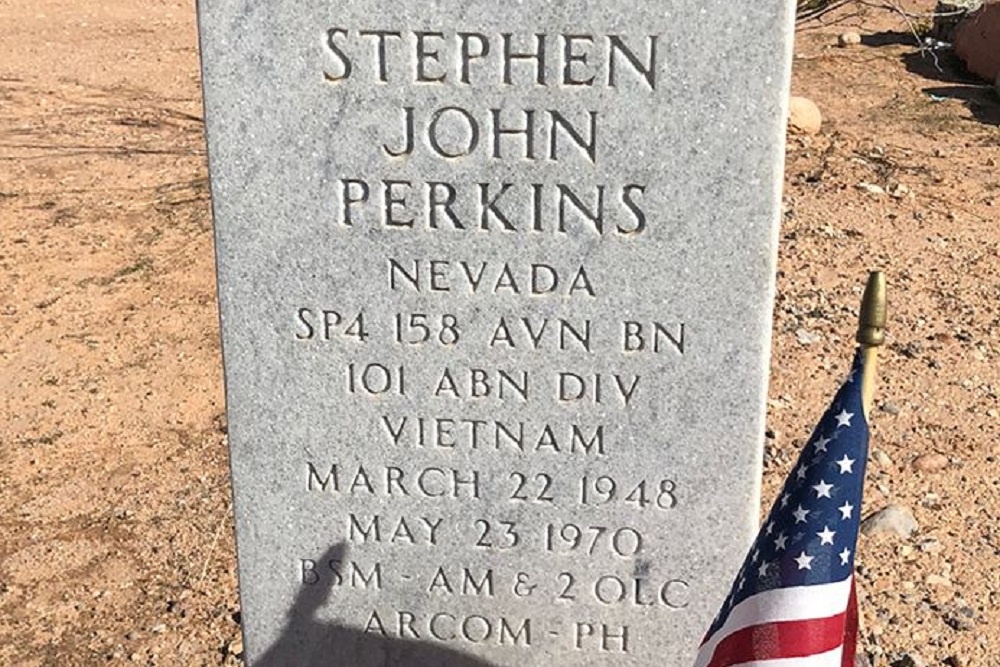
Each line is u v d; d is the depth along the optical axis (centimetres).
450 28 83
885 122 258
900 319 171
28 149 244
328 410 93
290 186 88
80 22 360
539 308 89
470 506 95
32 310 175
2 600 119
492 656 99
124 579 122
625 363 90
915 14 295
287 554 97
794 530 74
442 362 91
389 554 97
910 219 205
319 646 100
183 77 303
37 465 139
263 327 91
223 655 112
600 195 86
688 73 83
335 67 85
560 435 92
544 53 83
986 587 120
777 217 85
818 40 324
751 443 91
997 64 284
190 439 144
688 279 87
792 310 171
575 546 95
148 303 178
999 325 171
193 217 208
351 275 89
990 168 231
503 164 86
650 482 93
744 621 76
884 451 140
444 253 88
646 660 98
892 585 119
